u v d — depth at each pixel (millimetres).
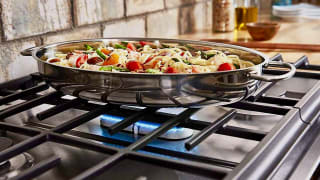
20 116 924
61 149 763
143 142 646
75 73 778
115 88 756
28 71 1141
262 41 1689
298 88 1301
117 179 649
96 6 1376
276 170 618
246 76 784
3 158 600
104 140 741
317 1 3256
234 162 659
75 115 943
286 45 1624
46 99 867
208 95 773
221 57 974
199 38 1818
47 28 1182
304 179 647
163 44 1137
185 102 777
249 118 937
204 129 685
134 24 1602
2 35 1041
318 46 1582
